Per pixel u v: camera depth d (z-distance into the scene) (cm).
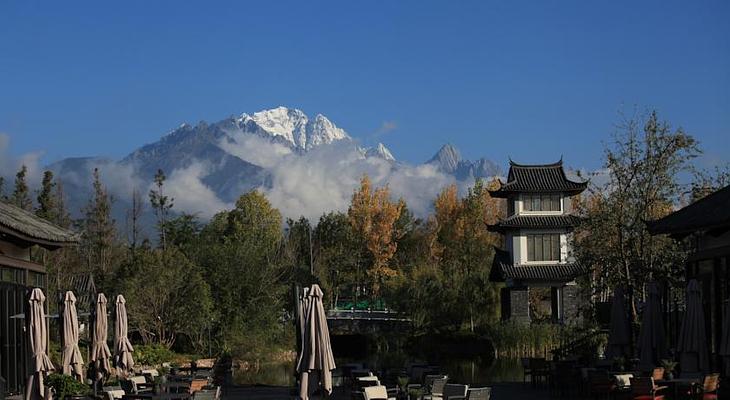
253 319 5722
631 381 2295
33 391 2275
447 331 6625
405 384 2395
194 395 2169
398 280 7394
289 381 4141
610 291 4241
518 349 5888
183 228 8944
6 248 3075
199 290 5341
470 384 3578
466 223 9188
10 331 3066
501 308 7238
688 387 2395
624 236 4019
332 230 11112
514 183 7169
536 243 7106
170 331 5331
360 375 3019
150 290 5159
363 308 9325
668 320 3656
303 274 8212
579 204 4309
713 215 2728
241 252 5872
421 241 10394
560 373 2978
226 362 3816
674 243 3962
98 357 2973
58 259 5950
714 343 2881
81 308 5047
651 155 4031
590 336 4372
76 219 7275
